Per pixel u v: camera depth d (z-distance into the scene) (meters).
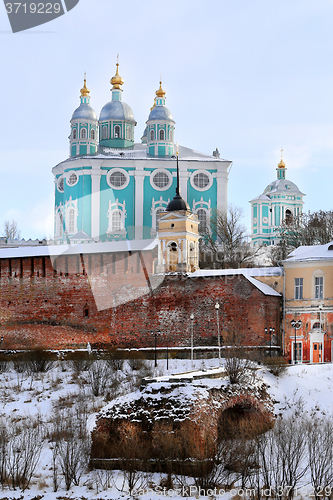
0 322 75.25
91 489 39.28
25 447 43.62
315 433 42.78
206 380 46.06
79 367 65.06
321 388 53.12
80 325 72.19
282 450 40.47
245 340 68.12
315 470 39.06
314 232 103.00
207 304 70.25
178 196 75.81
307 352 68.12
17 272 75.12
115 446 41.81
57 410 54.09
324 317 67.50
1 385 62.16
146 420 42.25
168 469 39.94
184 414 41.88
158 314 71.00
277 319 69.19
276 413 49.34
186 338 70.12
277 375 54.69
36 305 74.00
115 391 57.88
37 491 39.25
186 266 72.88
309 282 68.75
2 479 40.62
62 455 41.59
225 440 42.16
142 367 64.38
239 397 45.78
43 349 69.44
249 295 68.62
